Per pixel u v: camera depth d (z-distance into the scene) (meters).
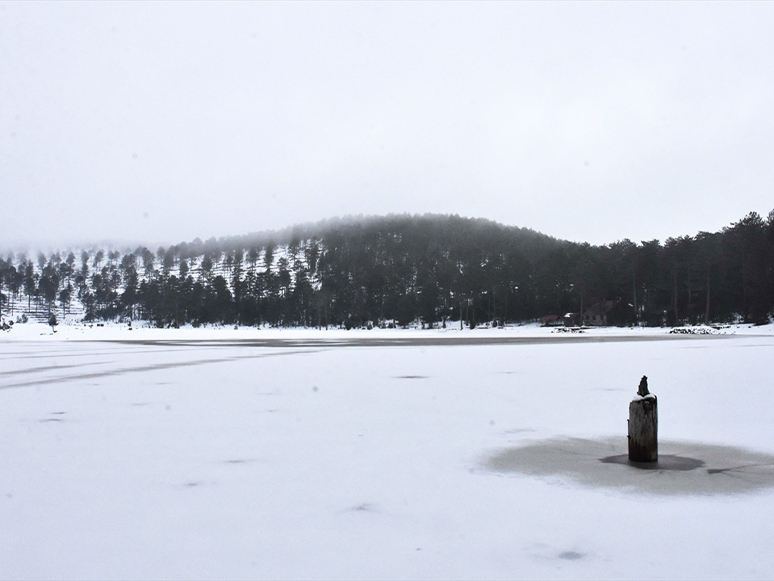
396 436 8.26
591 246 139.38
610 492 5.64
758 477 6.18
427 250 163.88
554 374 16.75
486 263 125.50
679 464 6.72
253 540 4.41
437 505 5.24
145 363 21.81
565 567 3.92
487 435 8.34
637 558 4.08
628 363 20.34
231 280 177.25
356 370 18.31
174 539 4.43
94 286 185.12
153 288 147.62
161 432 8.56
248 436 8.27
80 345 39.88
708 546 4.30
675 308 93.56
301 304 130.62
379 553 4.16
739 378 15.27
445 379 15.58
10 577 3.77
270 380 15.52
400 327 125.44
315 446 7.63
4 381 15.63
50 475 6.23
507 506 5.21
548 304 122.56
